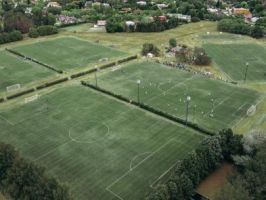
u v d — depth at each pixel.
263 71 150.12
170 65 155.75
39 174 74.50
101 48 180.75
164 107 118.06
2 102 122.31
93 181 83.75
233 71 150.12
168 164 89.44
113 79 140.25
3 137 101.00
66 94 127.56
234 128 105.56
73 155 93.06
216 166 84.94
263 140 84.81
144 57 166.50
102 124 107.62
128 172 86.81
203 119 110.81
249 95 127.38
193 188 77.00
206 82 138.00
